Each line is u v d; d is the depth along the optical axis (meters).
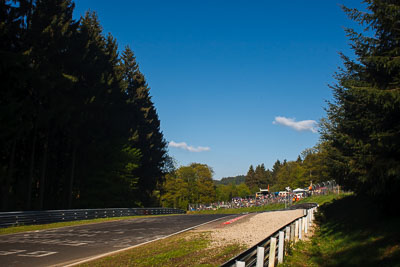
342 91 13.30
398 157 9.50
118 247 12.38
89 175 39.00
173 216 34.53
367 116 10.82
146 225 21.97
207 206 81.62
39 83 24.67
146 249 11.59
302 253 11.76
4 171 26.36
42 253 10.87
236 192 141.12
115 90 43.81
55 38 27.12
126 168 41.72
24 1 25.78
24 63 23.64
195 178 92.38
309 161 68.00
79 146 36.47
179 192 84.50
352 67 11.29
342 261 10.03
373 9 9.37
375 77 10.77
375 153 10.23
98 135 37.88
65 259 9.86
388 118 9.59
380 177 9.62
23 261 9.48
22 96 26.44
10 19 24.67
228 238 13.82
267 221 21.77
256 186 175.50
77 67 32.66
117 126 41.66
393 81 9.95
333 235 14.65
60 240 14.19
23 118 25.97
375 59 9.15
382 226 11.59
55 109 27.27
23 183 33.19
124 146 41.50
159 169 62.25
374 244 10.24
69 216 24.83
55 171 37.69
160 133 64.19
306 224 17.31
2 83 23.45
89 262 9.35
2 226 18.58
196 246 11.88
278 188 122.19
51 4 28.02
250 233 15.41
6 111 21.81
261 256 7.19
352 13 9.62
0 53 21.42
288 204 57.25
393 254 8.64
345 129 13.40
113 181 40.84
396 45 9.63
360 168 11.45
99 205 38.59
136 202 49.22
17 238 14.84
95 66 35.69
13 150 26.77
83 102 33.38
